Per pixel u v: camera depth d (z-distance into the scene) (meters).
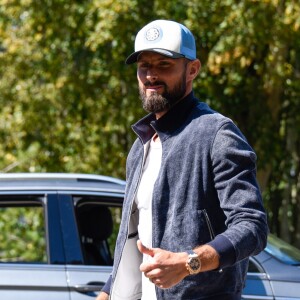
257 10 19.89
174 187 5.98
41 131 24.34
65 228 10.14
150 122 6.40
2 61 24.50
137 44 6.29
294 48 22.81
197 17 20.66
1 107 24.75
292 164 24.84
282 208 25.02
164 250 5.50
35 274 9.89
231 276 5.87
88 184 10.39
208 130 5.94
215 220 5.88
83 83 23.78
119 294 6.66
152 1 21.75
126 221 6.45
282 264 10.03
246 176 5.79
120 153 24.45
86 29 22.88
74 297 9.80
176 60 6.19
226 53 20.05
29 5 23.27
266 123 22.77
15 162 25.67
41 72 24.25
